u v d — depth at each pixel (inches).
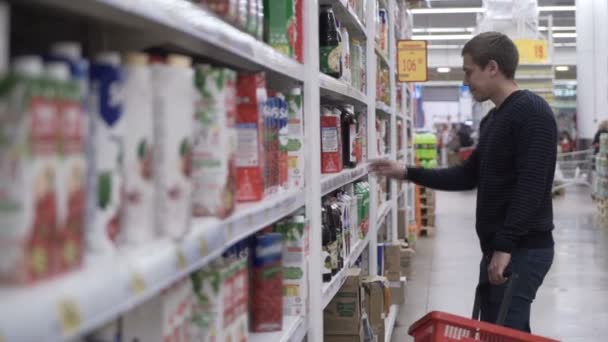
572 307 236.4
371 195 170.1
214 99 52.1
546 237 112.6
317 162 94.8
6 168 27.8
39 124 28.6
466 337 92.7
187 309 50.4
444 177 135.3
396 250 216.4
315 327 91.8
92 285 30.9
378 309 152.4
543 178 107.0
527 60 591.2
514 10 578.9
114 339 40.3
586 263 313.3
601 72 657.0
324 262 108.4
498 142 111.8
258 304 76.5
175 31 44.3
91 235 35.7
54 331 27.3
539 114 107.9
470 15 882.1
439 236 408.2
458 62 1149.7
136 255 36.7
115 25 42.9
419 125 981.8
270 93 77.9
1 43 28.0
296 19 90.7
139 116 39.7
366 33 163.8
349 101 152.8
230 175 54.1
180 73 43.1
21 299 26.7
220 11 55.5
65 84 30.5
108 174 36.8
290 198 79.9
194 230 46.2
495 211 114.0
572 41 1087.0
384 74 210.1
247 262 74.3
